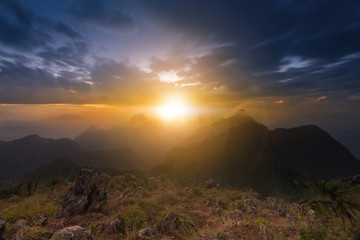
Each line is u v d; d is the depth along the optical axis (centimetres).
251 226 424
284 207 655
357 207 403
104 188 652
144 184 1234
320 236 357
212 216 556
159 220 480
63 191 1020
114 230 427
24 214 546
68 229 336
